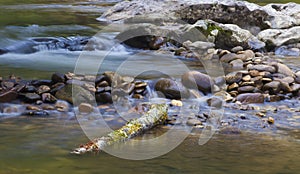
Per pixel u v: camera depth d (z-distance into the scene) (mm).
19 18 13172
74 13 14781
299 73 7578
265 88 6746
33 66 8117
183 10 12664
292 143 4457
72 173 3488
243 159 3928
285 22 12422
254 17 12375
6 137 4340
